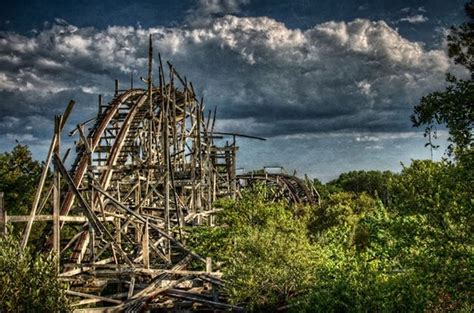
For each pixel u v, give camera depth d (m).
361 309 13.38
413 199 12.12
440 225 11.59
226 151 47.00
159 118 36.47
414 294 12.84
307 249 19.09
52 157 21.41
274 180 55.56
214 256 25.88
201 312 21.44
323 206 35.16
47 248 22.55
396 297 13.25
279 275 18.27
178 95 39.22
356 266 14.52
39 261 15.11
